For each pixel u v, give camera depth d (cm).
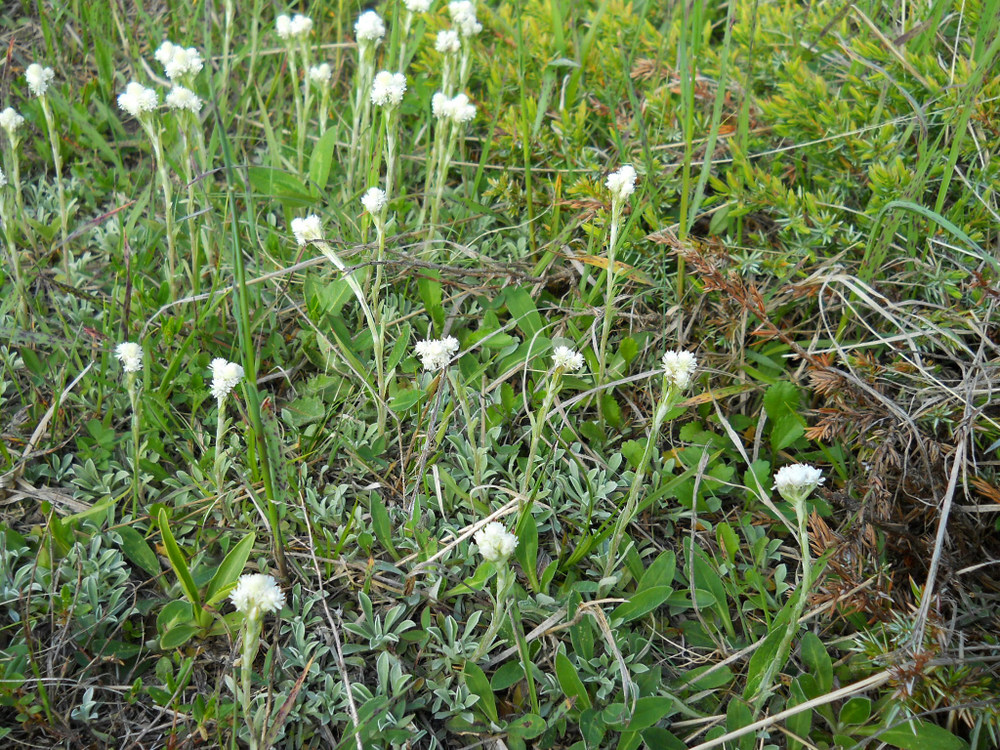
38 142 61
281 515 43
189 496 45
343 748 36
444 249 57
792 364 53
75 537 42
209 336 50
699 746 35
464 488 46
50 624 40
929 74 55
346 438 47
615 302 55
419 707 38
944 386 46
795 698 38
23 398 48
